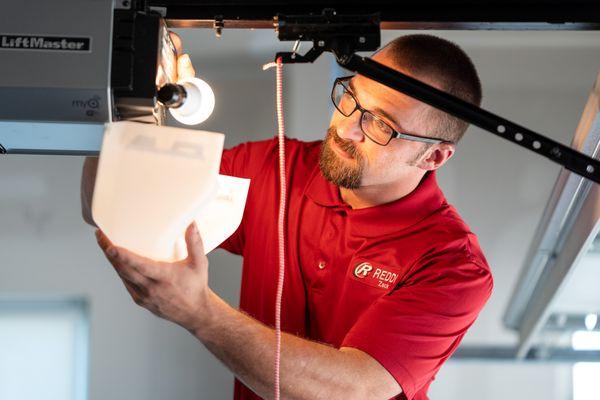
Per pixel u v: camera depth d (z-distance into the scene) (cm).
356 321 170
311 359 135
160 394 334
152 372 334
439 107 114
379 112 156
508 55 315
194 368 334
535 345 327
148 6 113
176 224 107
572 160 113
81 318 339
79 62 107
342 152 162
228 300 330
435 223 172
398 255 168
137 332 334
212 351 130
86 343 339
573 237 219
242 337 127
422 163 168
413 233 170
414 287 159
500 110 316
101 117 108
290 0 122
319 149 184
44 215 332
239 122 322
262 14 123
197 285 113
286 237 175
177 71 132
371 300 168
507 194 321
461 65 160
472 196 322
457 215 180
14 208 331
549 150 113
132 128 105
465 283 160
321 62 320
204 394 333
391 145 160
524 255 322
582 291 268
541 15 124
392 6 123
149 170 105
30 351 338
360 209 173
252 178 179
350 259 171
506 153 321
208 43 318
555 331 314
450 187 322
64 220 333
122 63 108
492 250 322
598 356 326
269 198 177
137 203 105
